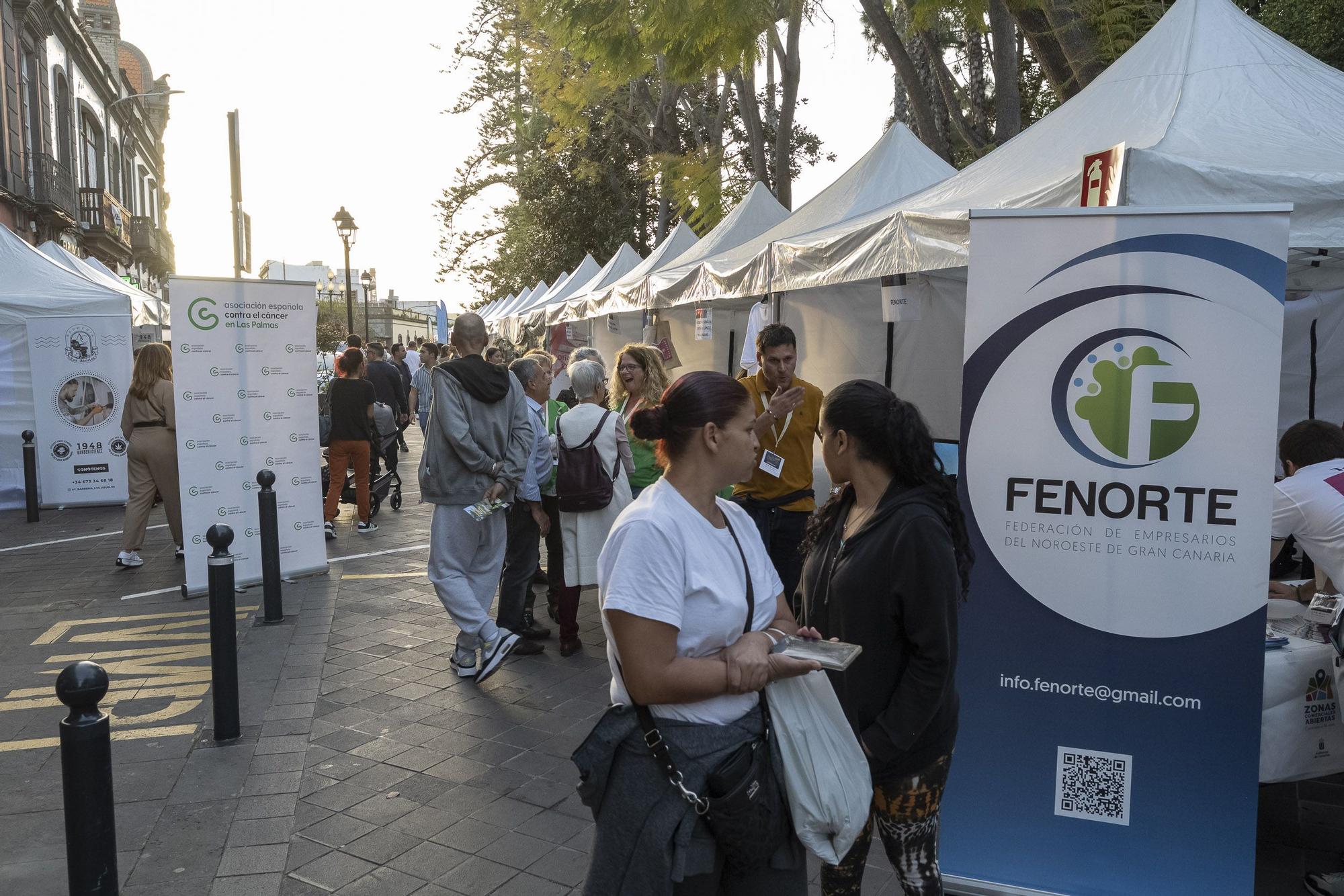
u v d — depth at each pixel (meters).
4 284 11.42
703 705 1.94
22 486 11.48
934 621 2.20
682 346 11.37
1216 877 2.81
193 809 3.89
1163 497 2.83
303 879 3.36
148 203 47.59
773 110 18.62
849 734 2.02
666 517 1.91
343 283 63.94
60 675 2.45
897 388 7.40
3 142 22.52
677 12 8.82
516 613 5.92
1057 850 2.97
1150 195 3.67
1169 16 5.05
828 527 2.55
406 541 9.65
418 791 4.05
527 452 5.40
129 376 11.66
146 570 8.23
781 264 6.71
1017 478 2.97
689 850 1.92
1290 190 3.55
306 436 7.75
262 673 5.54
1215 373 2.77
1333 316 6.18
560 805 3.93
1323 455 3.68
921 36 10.70
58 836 3.69
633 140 24.42
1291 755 3.31
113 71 34.22
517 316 21.75
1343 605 3.30
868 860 3.51
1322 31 11.05
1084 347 2.89
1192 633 2.82
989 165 5.33
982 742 3.04
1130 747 2.89
